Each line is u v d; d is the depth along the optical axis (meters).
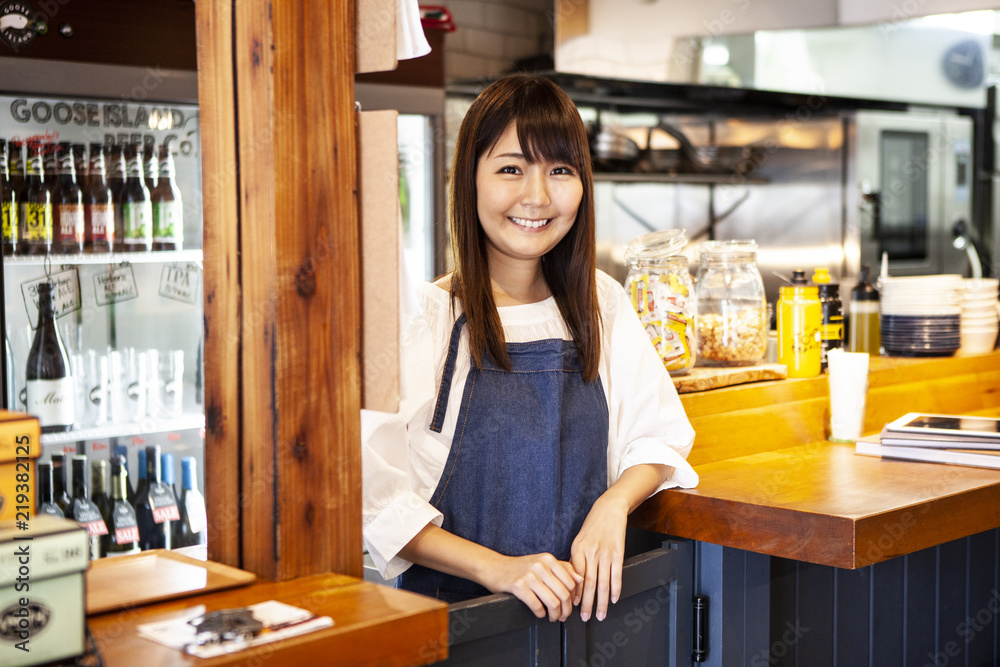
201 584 1.07
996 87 4.04
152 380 2.72
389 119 1.13
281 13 1.08
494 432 1.51
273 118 1.08
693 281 2.01
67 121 2.54
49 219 2.45
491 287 1.56
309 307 1.12
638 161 3.73
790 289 2.20
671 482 1.66
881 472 1.80
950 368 2.53
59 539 0.86
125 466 2.70
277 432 1.10
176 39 2.39
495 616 1.29
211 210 1.17
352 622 0.95
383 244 1.14
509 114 1.50
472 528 1.51
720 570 1.61
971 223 4.35
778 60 3.16
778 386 2.05
